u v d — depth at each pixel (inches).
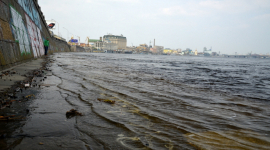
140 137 115.1
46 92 219.3
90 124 131.0
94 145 100.3
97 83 304.3
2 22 347.9
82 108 167.9
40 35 1110.4
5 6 392.2
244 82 467.5
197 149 103.7
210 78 518.3
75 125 126.8
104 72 487.5
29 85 244.5
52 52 1895.9
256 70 1060.5
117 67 707.4
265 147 111.4
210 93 285.1
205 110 187.3
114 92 245.0
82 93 226.8
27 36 617.3
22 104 165.9
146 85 320.8
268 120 164.7
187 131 130.2
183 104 206.1
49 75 362.6
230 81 472.7
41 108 158.6
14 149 89.6
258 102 238.5
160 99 222.5
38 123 125.0
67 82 296.5
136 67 787.4
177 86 335.0
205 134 126.9
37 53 831.7
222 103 222.7
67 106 170.2
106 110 166.7
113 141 106.9
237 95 282.2
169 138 116.4
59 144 98.0
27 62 548.1
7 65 349.1
